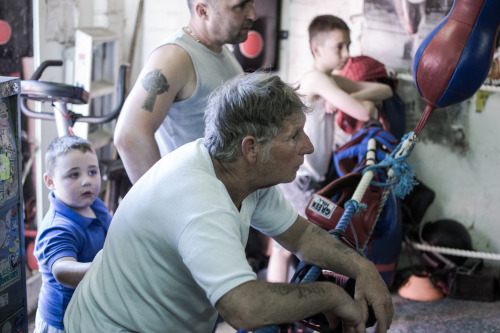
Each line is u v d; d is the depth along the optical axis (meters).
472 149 3.48
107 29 3.40
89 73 3.05
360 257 1.44
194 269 1.17
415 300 3.41
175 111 2.04
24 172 3.00
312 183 3.19
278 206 1.53
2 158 1.66
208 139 1.32
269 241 3.62
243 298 1.13
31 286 3.00
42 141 3.04
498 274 3.55
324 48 3.08
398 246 3.23
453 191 3.56
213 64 2.05
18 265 1.78
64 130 2.33
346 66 3.35
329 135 3.19
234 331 2.99
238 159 1.29
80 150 1.91
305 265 1.53
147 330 1.34
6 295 1.73
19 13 2.85
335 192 2.16
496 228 3.54
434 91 1.92
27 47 2.93
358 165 2.64
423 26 3.38
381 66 3.34
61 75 3.25
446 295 3.46
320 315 1.36
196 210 1.20
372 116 3.08
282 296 1.16
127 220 1.32
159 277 1.30
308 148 1.31
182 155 1.33
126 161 1.96
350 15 3.48
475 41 1.84
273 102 1.25
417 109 3.51
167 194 1.25
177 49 1.96
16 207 1.75
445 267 3.45
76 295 1.46
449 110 3.47
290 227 1.54
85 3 3.41
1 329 1.71
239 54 3.46
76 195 1.90
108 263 1.37
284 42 3.57
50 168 1.91
